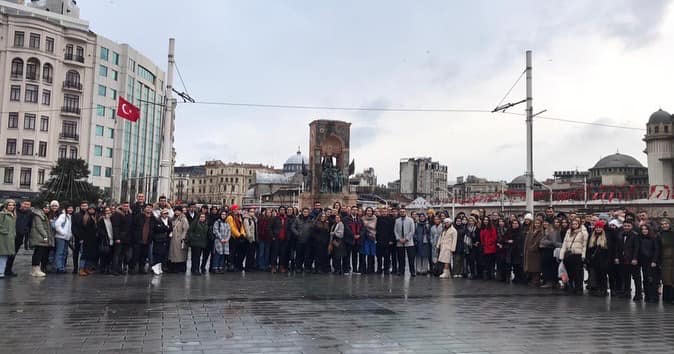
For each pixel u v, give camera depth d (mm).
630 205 65812
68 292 13281
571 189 100562
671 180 98688
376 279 17984
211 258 18969
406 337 8945
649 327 10266
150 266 18719
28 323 9523
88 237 17266
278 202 109500
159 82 92938
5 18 67438
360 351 7953
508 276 18422
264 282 16203
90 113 74250
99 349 7758
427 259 20172
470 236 19453
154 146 91188
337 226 19547
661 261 14031
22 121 67500
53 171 52500
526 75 24328
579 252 15297
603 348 8461
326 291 14477
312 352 7820
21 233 16609
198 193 172375
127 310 10922
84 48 74062
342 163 52094
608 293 15891
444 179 160750
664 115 100438
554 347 8461
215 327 9414
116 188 77750
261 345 8180
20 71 67875
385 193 122250
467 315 11203
